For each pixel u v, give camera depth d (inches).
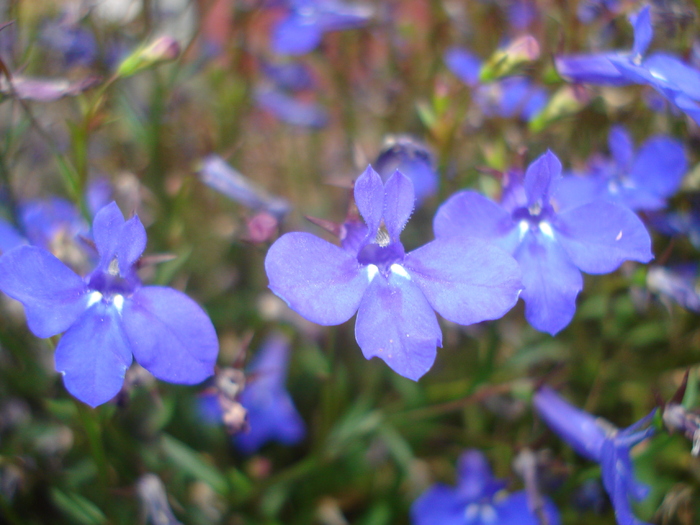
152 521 3.0
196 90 5.1
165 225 3.9
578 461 3.5
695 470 3.4
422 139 4.3
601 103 3.7
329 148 5.2
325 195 4.8
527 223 2.3
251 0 4.3
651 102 3.6
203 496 3.6
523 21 4.2
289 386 4.1
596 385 3.5
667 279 3.2
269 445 4.0
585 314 3.7
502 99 3.7
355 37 4.7
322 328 3.5
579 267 2.2
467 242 2.0
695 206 3.6
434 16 4.3
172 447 3.3
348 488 3.9
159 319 2.1
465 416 3.9
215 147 4.3
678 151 3.0
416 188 3.4
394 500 3.7
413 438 3.8
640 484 3.0
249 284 4.3
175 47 2.9
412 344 2.0
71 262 3.0
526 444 3.1
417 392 3.6
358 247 2.1
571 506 3.5
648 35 2.5
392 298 2.0
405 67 4.5
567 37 3.7
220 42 4.6
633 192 3.0
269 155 5.1
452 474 3.8
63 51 4.0
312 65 5.0
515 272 2.0
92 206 3.5
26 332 3.6
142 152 4.6
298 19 4.3
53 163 4.4
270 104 4.8
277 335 3.8
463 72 3.7
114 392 2.1
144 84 4.7
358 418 3.5
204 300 4.0
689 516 3.2
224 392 2.7
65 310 2.1
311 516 3.7
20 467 3.1
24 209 3.3
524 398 3.2
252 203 3.5
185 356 2.0
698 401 3.0
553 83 2.8
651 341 3.9
